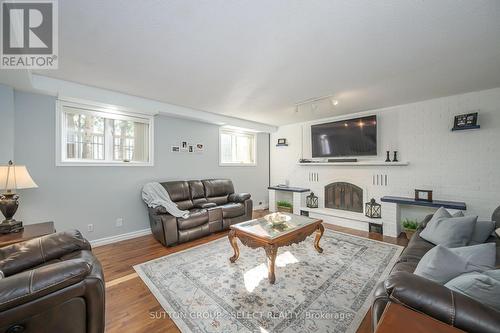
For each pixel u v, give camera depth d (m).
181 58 2.13
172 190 3.84
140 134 3.78
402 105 3.80
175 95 3.24
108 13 1.48
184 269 2.47
